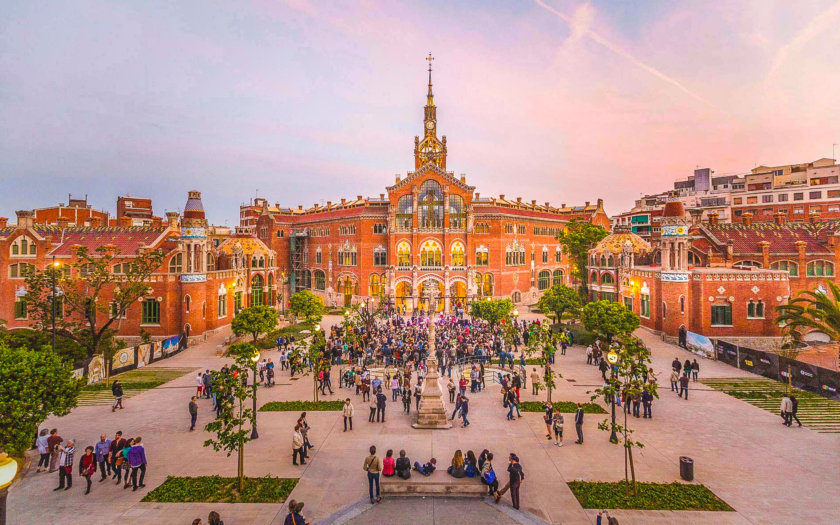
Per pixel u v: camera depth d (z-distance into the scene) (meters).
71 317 52.97
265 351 47.09
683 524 16.48
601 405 30.05
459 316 69.06
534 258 90.69
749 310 48.59
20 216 56.12
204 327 55.16
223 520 16.91
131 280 47.03
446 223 78.12
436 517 17.14
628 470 20.88
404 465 19.47
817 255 55.03
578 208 119.12
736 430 25.48
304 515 17.22
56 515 17.19
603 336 44.97
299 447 21.27
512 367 38.00
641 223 106.38
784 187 90.19
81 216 93.19
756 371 37.38
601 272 66.62
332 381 36.44
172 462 21.83
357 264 82.31
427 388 26.88
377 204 95.00
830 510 17.36
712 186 111.50
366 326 53.00
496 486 18.38
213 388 20.11
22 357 21.70
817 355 44.62
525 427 26.17
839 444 23.58
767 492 18.73
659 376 36.97
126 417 28.19
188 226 54.06
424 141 88.00
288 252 96.25
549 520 16.81
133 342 52.50
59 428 26.19
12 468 8.89
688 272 49.59
